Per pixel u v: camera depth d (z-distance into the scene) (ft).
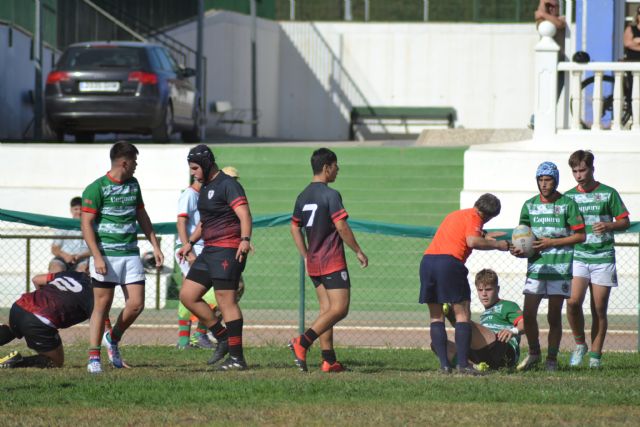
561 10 228.43
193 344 138.51
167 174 199.52
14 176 201.57
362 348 137.90
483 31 391.65
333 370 115.55
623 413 88.17
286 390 98.43
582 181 121.60
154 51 246.27
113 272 111.86
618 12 225.97
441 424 83.66
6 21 268.00
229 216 113.70
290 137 396.78
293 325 156.87
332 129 398.21
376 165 209.36
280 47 395.14
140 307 113.70
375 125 396.98
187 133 277.23
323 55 394.93
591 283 122.21
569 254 116.98
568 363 125.90
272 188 204.33
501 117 392.88
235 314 114.42
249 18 381.19
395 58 394.11
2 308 175.94
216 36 370.94
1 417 85.10
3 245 185.16
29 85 289.74
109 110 232.12
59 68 234.79
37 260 182.91
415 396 96.22
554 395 95.96
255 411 88.48
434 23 393.09
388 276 181.06
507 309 121.39
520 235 114.73
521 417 86.17
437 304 114.21
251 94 380.37
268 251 187.93
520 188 189.47
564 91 208.33
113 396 94.79
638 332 139.95
